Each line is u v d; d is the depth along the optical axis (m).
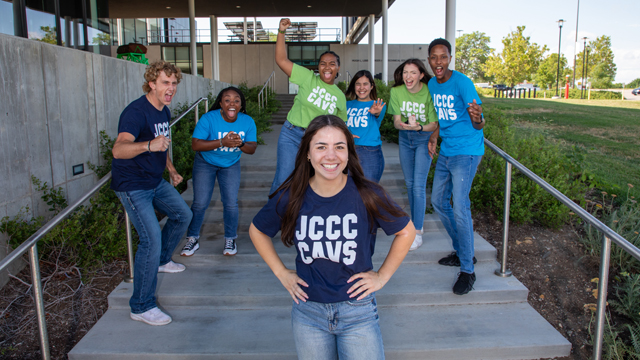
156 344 2.81
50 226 2.50
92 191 2.89
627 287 3.39
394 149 7.11
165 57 26.53
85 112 4.47
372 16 21.75
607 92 37.44
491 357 2.81
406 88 3.70
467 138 3.19
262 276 3.61
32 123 3.66
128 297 3.25
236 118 3.71
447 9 9.38
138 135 2.81
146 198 2.92
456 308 3.29
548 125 9.84
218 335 2.93
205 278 3.56
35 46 3.69
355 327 1.75
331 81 3.58
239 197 5.11
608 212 4.49
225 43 27.11
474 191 4.61
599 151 7.50
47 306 3.23
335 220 1.71
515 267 3.79
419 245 3.93
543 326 3.03
